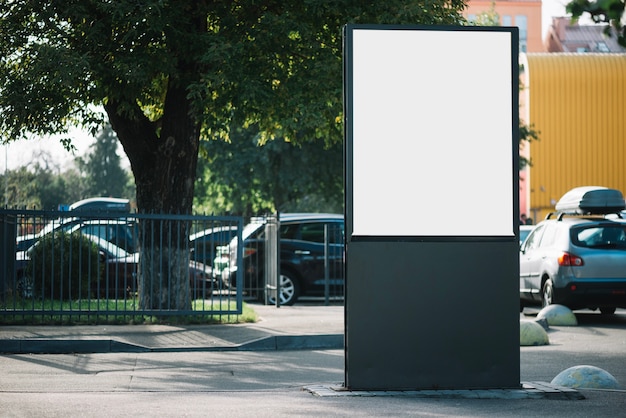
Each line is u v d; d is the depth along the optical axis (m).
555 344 14.77
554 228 19.41
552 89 55.44
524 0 98.50
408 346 9.06
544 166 55.34
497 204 9.14
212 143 46.00
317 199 57.94
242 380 10.94
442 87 9.05
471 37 9.07
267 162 45.94
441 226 9.08
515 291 9.16
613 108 55.53
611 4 4.46
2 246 18.72
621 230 18.61
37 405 8.30
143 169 18.64
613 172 55.47
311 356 13.46
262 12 18.61
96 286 19.23
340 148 46.53
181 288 17.84
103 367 12.13
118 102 18.38
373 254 9.02
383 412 7.93
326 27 19.28
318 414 7.80
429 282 9.07
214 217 17.50
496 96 9.10
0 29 17.67
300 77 18.41
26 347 13.84
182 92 18.52
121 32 17.67
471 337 9.12
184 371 11.76
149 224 18.02
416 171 9.05
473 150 9.09
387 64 9.00
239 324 16.81
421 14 17.91
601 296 18.25
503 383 9.16
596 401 8.67
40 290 18.56
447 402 8.54
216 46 17.11
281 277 23.62
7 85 17.31
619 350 13.92
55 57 16.53
